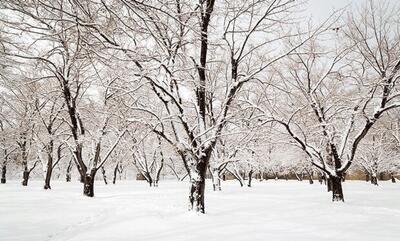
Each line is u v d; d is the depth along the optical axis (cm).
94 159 1820
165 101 1162
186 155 1168
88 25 723
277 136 1722
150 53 983
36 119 2336
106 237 802
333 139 1611
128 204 1420
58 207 1297
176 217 1053
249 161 2381
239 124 1296
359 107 1634
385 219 1065
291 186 3067
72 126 1842
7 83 1095
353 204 1505
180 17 918
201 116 1184
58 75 1756
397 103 1407
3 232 832
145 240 766
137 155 3447
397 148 3319
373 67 1529
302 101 1698
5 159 3478
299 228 902
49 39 790
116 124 1923
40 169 4550
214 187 2366
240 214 1141
